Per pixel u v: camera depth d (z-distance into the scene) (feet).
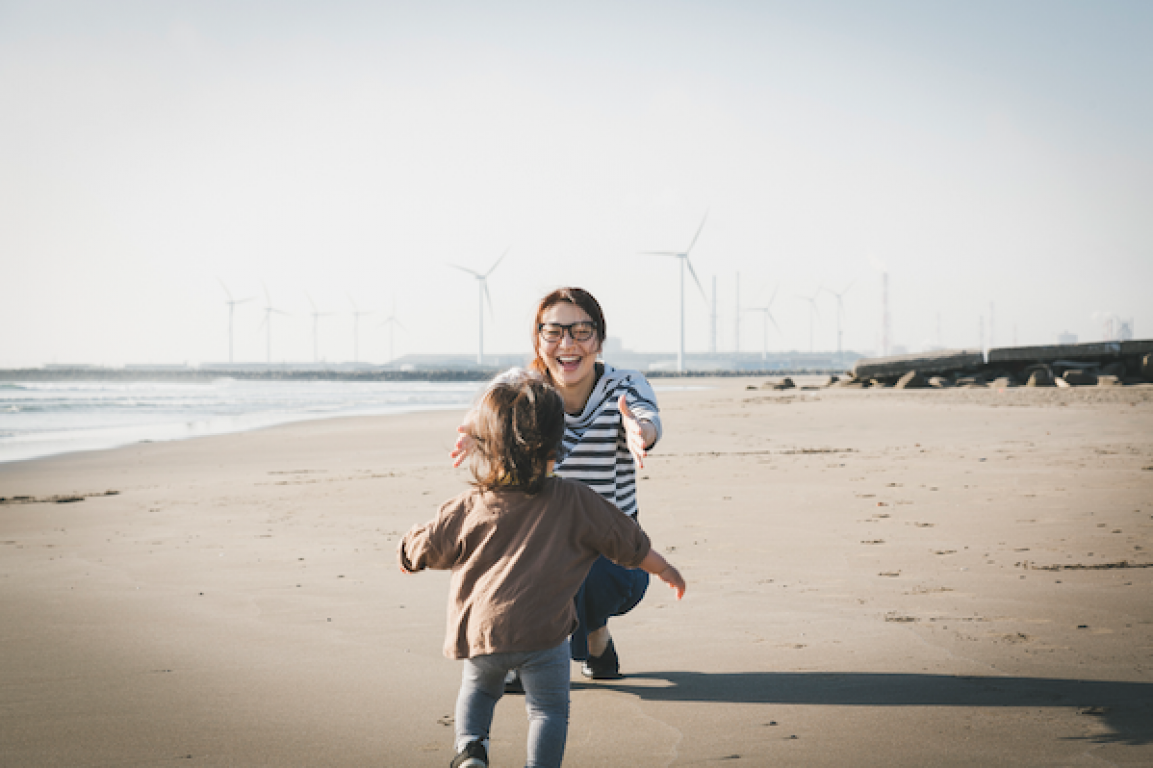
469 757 6.57
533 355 9.70
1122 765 7.14
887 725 8.20
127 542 19.31
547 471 7.35
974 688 9.17
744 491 24.88
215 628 12.14
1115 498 22.06
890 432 44.42
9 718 8.68
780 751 7.63
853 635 11.31
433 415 76.48
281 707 9.01
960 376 93.20
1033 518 19.71
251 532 20.40
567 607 7.02
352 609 13.23
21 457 41.65
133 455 42.27
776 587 14.08
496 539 7.16
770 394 91.76
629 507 9.89
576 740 7.98
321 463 37.58
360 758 7.69
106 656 10.84
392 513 23.11
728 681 9.63
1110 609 12.31
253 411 87.56
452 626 7.13
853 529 19.02
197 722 8.57
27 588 14.76
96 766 7.49
